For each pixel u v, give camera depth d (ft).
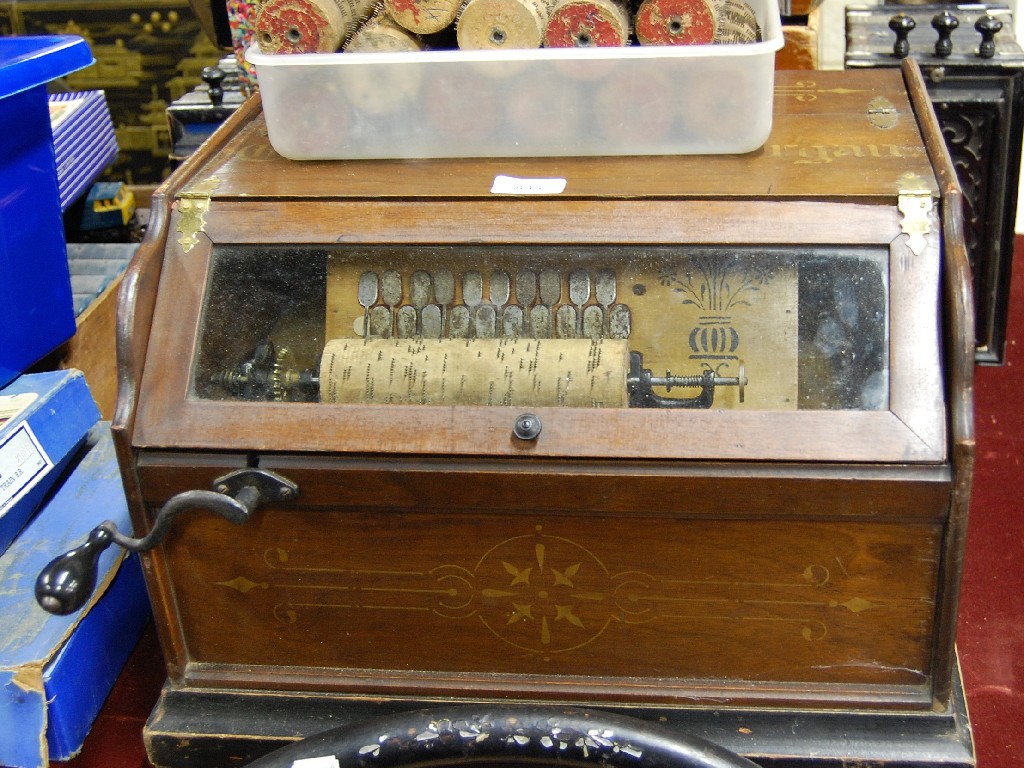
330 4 4.59
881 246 4.03
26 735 4.56
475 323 4.44
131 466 4.12
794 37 7.03
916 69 5.21
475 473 3.97
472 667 4.49
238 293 4.32
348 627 4.44
